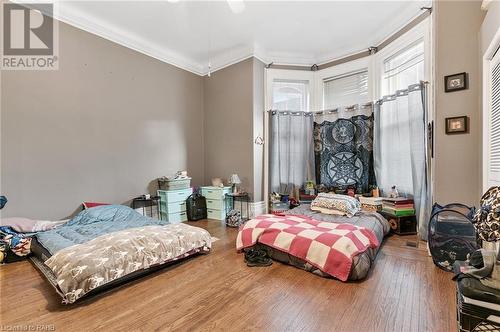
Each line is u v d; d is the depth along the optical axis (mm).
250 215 4102
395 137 3307
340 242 2053
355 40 3762
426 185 2861
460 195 2328
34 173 2766
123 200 3574
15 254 2361
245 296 1749
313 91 4312
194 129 4645
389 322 1441
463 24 2320
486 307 1112
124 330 1398
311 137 4203
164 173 4129
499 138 1823
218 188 4148
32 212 2750
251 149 4098
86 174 3186
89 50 3203
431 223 2268
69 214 3025
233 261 2393
